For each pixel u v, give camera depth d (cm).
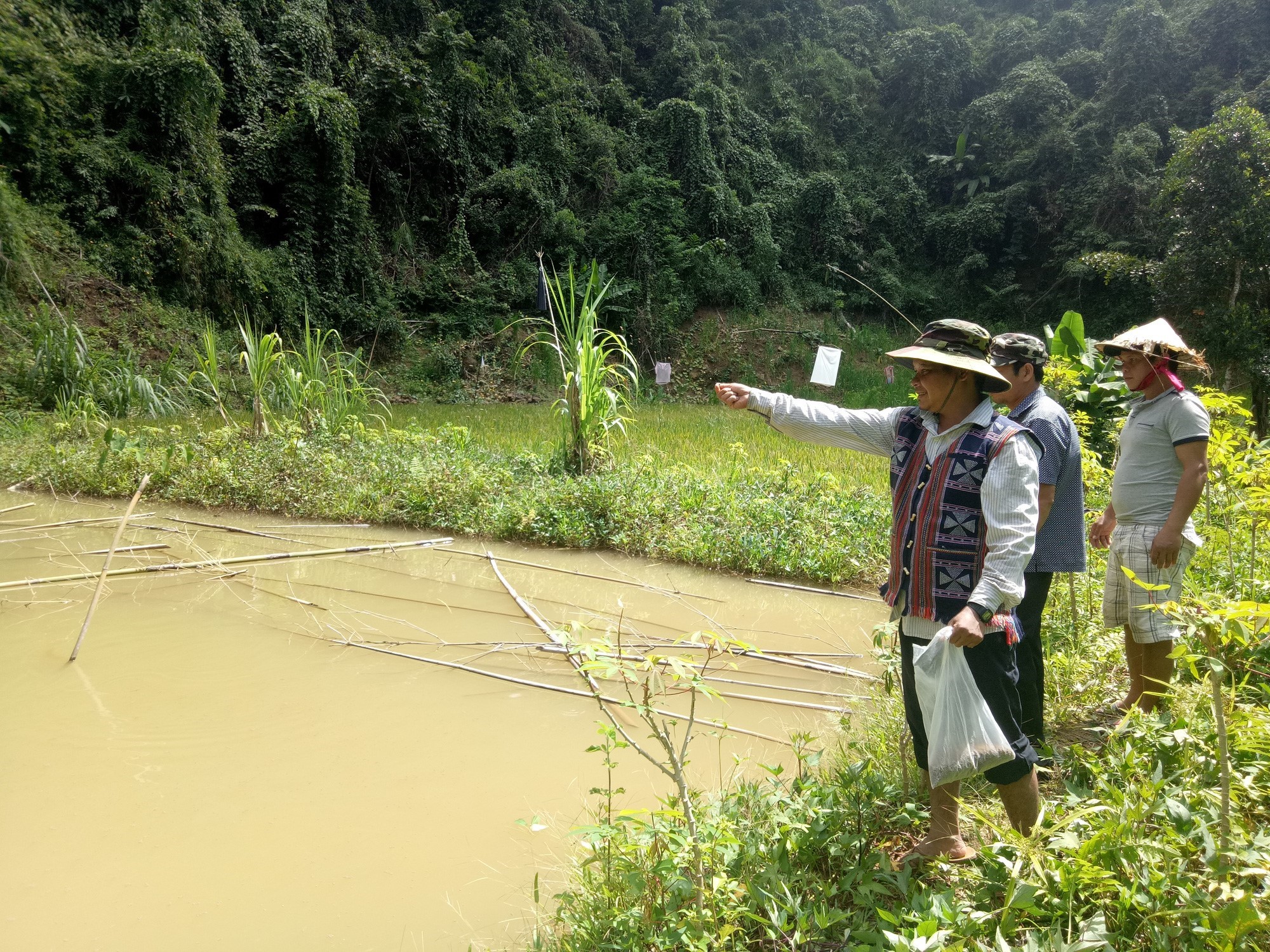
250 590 552
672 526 673
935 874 230
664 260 2631
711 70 3197
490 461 864
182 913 248
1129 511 331
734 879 222
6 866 268
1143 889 196
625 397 898
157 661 432
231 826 291
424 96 2403
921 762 245
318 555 632
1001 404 296
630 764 333
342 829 290
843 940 213
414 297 2353
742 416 1681
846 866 242
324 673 420
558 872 266
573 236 2530
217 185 1925
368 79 2302
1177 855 199
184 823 292
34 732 354
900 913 204
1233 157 1667
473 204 2505
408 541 673
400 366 2194
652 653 444
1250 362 1612
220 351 1738
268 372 1027
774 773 272
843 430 249
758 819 260
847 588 568
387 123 2333
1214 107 2653
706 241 2772
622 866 230
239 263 1933
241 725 364
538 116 2664
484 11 2812
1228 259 1650
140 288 1758
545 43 2936
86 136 1762
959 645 203
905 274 3056
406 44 2548
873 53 3709
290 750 343
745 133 3173
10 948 233
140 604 518
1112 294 2725
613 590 564
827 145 3388
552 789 315
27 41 1705
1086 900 205
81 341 1392
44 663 426
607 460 845
